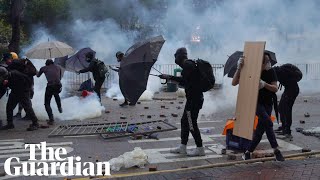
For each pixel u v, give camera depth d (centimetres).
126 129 835
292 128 868
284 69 754
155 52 702
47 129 891
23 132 862
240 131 605
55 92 945
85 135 821
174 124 941
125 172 586
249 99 591
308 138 775
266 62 593
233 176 555
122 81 692
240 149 682
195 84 621
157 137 794
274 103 617
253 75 584
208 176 557
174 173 570
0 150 713
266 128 607
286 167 589
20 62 874
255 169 583
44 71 948
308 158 639
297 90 759
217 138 793
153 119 1015
